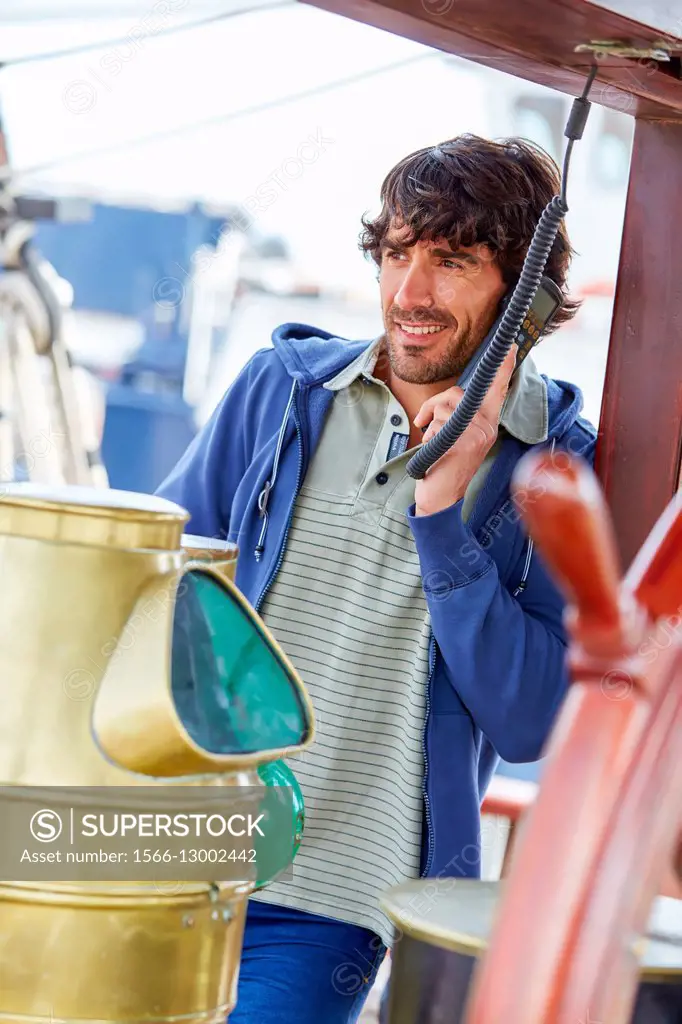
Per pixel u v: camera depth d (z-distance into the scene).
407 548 2.34
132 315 8.31
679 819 0.54
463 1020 1.23
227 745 1.27
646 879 0.50
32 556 1.22
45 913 1.23
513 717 2.21
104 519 1.22
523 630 2.24
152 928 1.26
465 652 2.18
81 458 5.70
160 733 1.19
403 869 2.25
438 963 1.25
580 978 0.48
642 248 2.32
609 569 0.48
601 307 8.35
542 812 0.50
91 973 1.24
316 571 2.36
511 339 1.98
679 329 2.29
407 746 2.28
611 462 2.38
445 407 2.17
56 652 1.21
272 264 9.48
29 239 5.42
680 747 0.52
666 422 2.31
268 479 2.41
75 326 8.20
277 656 1.39
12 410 5.43
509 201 2.25
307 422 2.41
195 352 8.51
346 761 2.31
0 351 5.38
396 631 2.32
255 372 2.55
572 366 8.31
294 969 2.25
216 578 1.38
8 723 1.22
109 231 8.18
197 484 2.55
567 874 0.48
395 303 2.29
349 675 2.31
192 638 1.30
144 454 8.30
